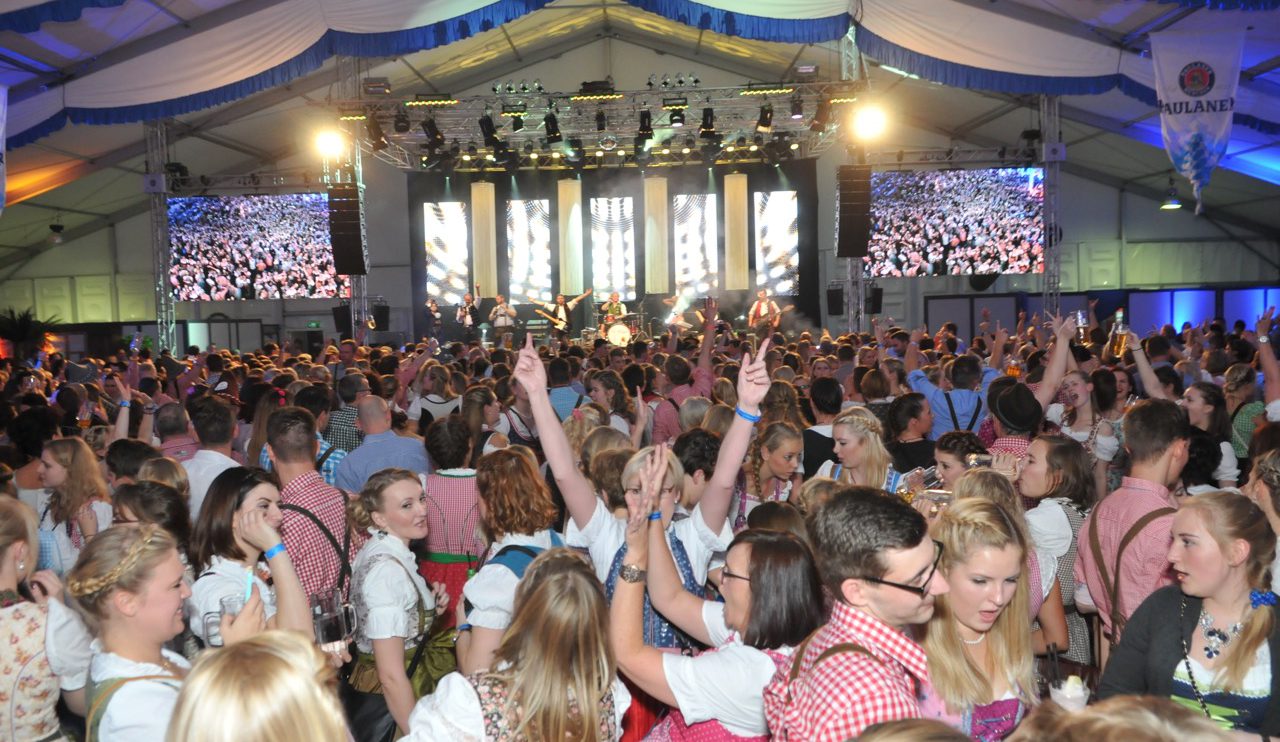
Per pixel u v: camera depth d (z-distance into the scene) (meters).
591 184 23.42
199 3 11.73
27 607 2.71
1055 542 3.52
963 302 21.64
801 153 22.86
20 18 9.23
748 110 19.41
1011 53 12.22
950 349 11.35
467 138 20.02
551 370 7.34
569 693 2.13
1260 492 3.00
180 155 20.56
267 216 20.38
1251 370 6.12
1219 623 2.45
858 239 17.33
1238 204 21.91
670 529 3.27
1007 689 2.46
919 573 1.93
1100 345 10.41
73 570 2.28
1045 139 17.84
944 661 2.33
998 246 20.28
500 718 2.11
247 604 2.47
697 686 2.38
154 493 3.54
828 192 23.66
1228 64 10.77
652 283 23.23
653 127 20.61
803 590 2.42
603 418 5.93
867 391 6.54
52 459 4.12
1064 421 5.75
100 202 21.88
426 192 23.38
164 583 2.30
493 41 20.03
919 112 22.02
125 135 17.86
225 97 12.37
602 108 18.52
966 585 2.32
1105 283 23.41
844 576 1.97
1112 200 23.33
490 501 3.27
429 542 4.20
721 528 3.21
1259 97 13.10
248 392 7.03
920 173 20.33
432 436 4.27
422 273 23.36
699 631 2.72
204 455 4.72
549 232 23.52
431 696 2.21
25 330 20.05
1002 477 3.07
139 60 12.26
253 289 20.53
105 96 12.41
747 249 23.09
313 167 23.02
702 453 3.72
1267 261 23.05
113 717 2.20
